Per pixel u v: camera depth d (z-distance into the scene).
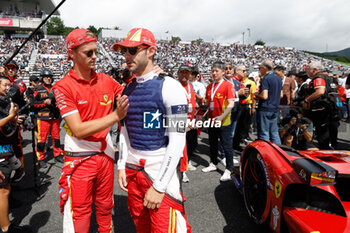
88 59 1.55
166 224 1.29
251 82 5.29
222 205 2.63
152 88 1.28
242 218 2.38
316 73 3.49
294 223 1.51
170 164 1.21
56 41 37.50
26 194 2.97
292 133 2.97
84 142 1.59
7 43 33.25
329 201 1.52
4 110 2.10
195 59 38.41
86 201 1.63
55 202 2.78
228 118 3.13
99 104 1.69
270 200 1.85
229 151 3.19
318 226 1.39
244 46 50.91
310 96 3.43
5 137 2.05
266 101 3.57
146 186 1.34
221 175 3.48
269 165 1.89
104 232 1.82
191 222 2.32
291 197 1.63
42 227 2.28
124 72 2.96
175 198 1.30
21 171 2.89
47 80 3.86
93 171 1.63
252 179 2.29
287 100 5.14
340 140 5.62
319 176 1.44
